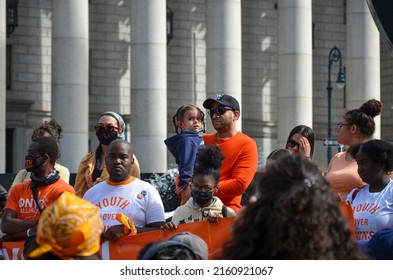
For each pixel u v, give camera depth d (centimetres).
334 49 5447
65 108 4969
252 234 727
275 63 6294
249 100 6216
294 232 716
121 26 5853
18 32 5572
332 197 732
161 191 2048
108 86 5809
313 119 6362
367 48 5891
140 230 1370
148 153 5116
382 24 1154
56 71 5000
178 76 5991
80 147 4984
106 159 1391
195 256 891
